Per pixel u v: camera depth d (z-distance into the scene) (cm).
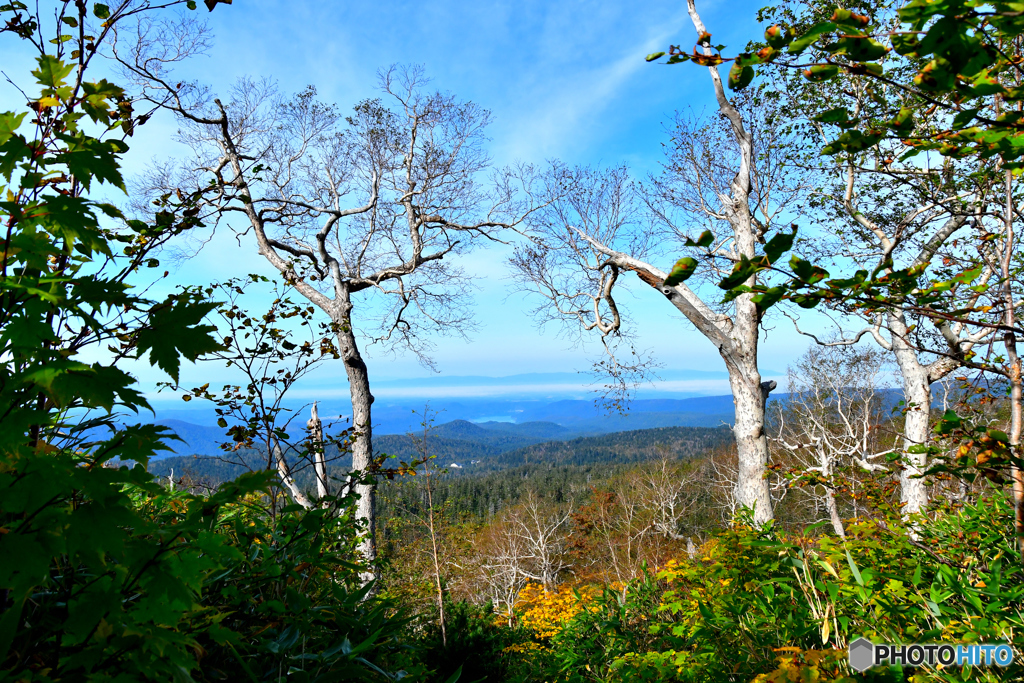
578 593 535
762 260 149
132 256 203
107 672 116
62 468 108
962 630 219
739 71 142
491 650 700
